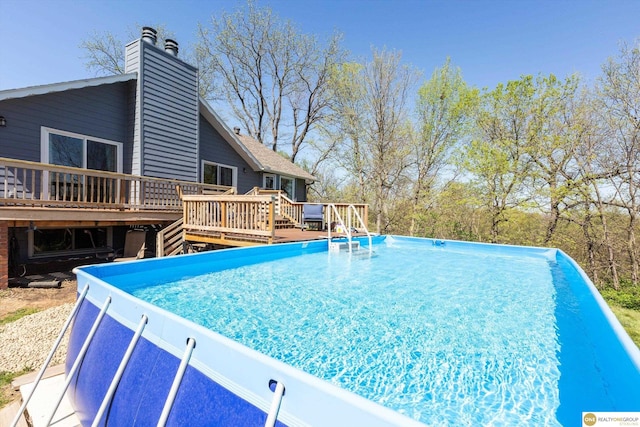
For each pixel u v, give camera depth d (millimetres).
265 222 7195
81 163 7711
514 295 4242
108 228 8570
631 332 6883
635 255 11586
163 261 4691
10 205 5816
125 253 8039
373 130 17375
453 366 2334
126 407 1775
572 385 2104
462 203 15227
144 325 1962
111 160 8328
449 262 6754
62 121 7332
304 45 22141
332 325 3074
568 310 3629
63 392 2117
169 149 9172
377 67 16594
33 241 7199
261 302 3736
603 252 12453
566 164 12672
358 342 2713
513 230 14445
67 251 7789
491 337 2857
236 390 1433
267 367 1335
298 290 4270
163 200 8734
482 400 1933
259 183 14227
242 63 22844
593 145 11805
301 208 11688
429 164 17375
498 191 14000
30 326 4000
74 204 6316
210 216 7348
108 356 2082
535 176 13047
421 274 5453
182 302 3689
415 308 3613
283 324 3086
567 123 12383
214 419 1442
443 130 16844
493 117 13922
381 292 4246
